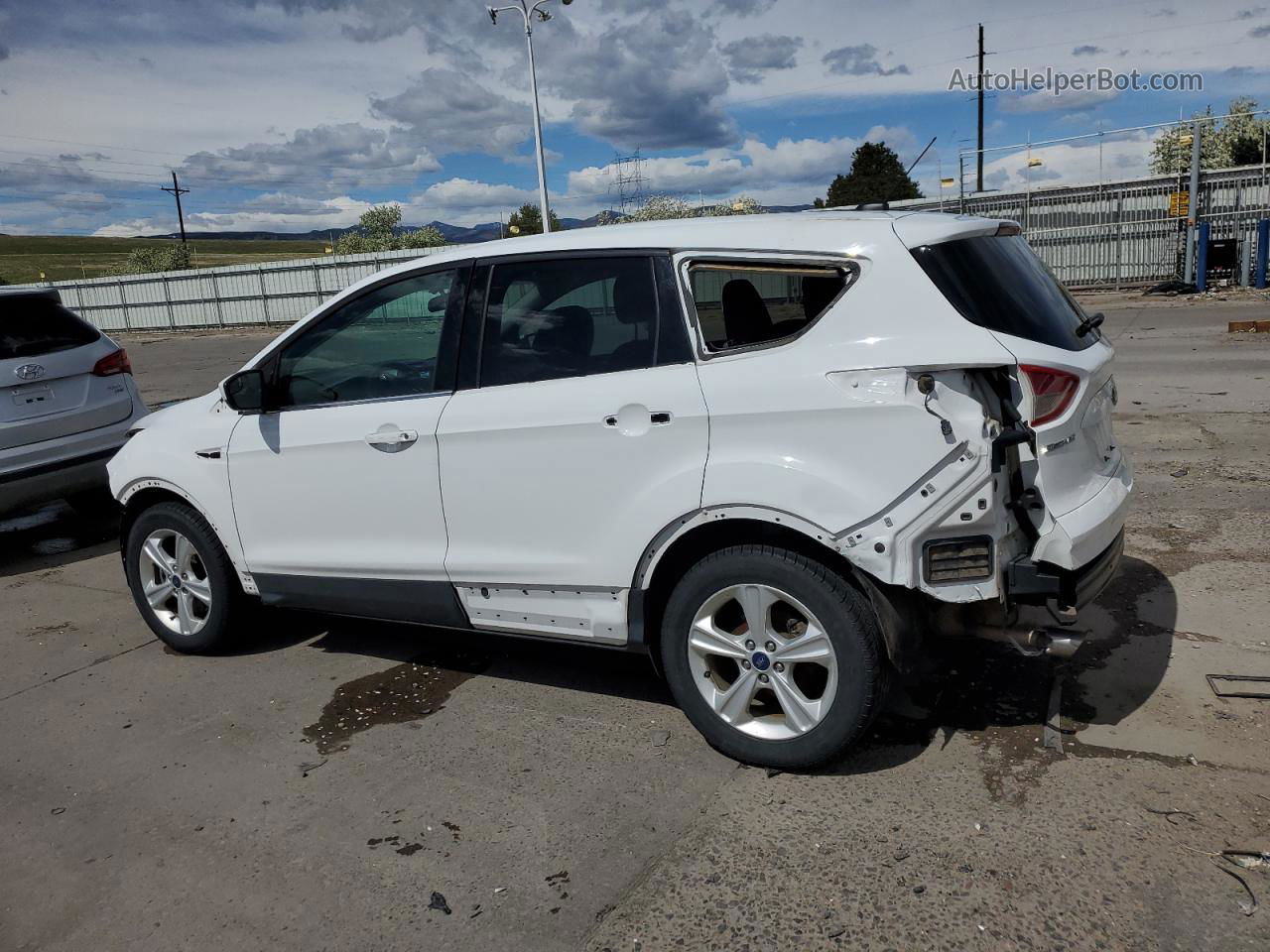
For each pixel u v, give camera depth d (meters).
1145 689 3.61
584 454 3.34
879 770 3.20
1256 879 2.54
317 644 4.80
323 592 4.16
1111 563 3.16
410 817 3.14
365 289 3.98
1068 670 3.82
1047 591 2.94
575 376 3.43
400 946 2.54
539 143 29.56
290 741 3.76
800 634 3.21
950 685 3.76
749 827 2.94
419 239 53.47
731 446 3.08
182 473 4.46
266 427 4.18
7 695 4.41
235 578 4.54
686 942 2.48
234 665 4.57
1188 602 4.41
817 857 2.77
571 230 3.69
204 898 2.80
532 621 3.62
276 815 3.22
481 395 3.61
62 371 6.80
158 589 4.75
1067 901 2.50
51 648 5.00
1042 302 3.20
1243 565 4.81
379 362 3.93
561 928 2.56
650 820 3.02
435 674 4.31
